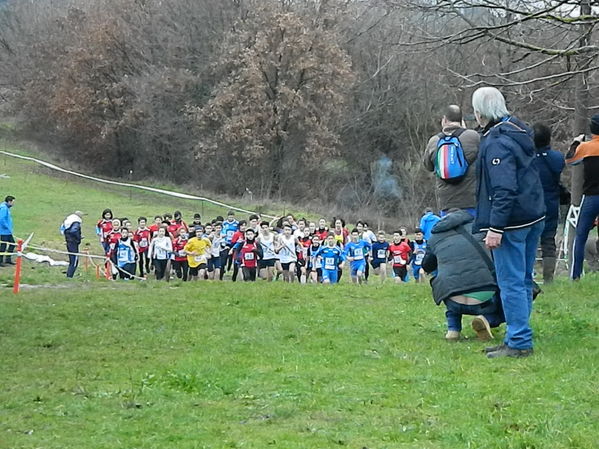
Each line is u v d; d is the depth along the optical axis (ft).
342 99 177.06
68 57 204.33
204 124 183.93
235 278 73.46
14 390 24.13
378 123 181.47
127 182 195.52
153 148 201.98
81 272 87.40
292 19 173.78
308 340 30.81
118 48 200.03
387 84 175.73
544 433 18.34
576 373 23.62
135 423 20.39
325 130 177.68
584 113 59.26
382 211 175.11
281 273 72.54
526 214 25.40
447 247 29.27
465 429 18.93
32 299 45.44
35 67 223.92
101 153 207.10
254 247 71.31
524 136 25.25
